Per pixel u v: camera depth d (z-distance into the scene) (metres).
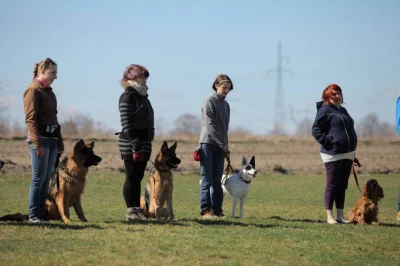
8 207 16.53
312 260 9.89
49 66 12.02
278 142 49.00
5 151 34.53
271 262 9.56
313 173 34.34
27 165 28.89
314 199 22.00
